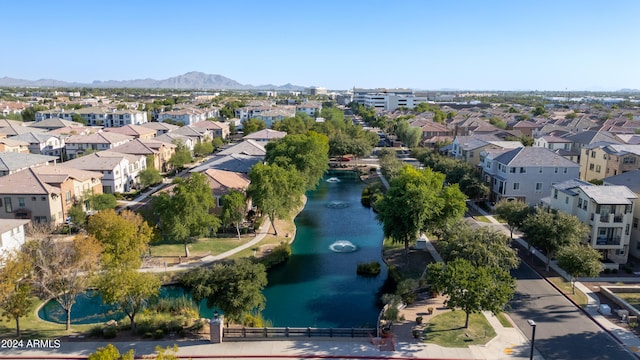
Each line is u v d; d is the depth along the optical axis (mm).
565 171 74938
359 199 92312
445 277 38094
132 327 38312
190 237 63031
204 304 47406
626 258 54094
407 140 142125
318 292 50344
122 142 116625
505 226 68312
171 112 194000
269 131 134500
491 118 171125
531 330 38750
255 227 67500
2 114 190875
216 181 69625
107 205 69125
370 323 43250
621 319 40531
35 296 42406
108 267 40156
